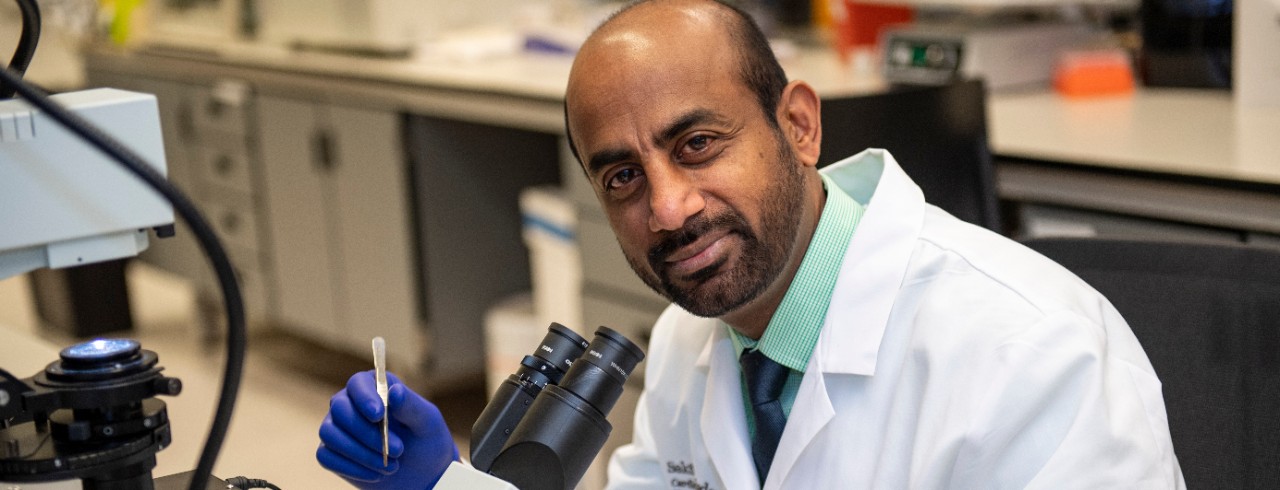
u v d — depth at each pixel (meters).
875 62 2.60
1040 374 0.87
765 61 0.94
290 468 1.03
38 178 0.68
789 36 3.20
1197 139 1.87
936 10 2.72
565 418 0.75
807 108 0.98
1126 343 0.95
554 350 0.86
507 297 3.29
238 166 3.62
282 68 3.31
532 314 3.01
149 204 0.71
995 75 2.41
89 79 4.23
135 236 0.73
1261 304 0.97
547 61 3.05
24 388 0.69
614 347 0.79
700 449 1.13
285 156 3.42
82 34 4.18
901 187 1.04
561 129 2.49
